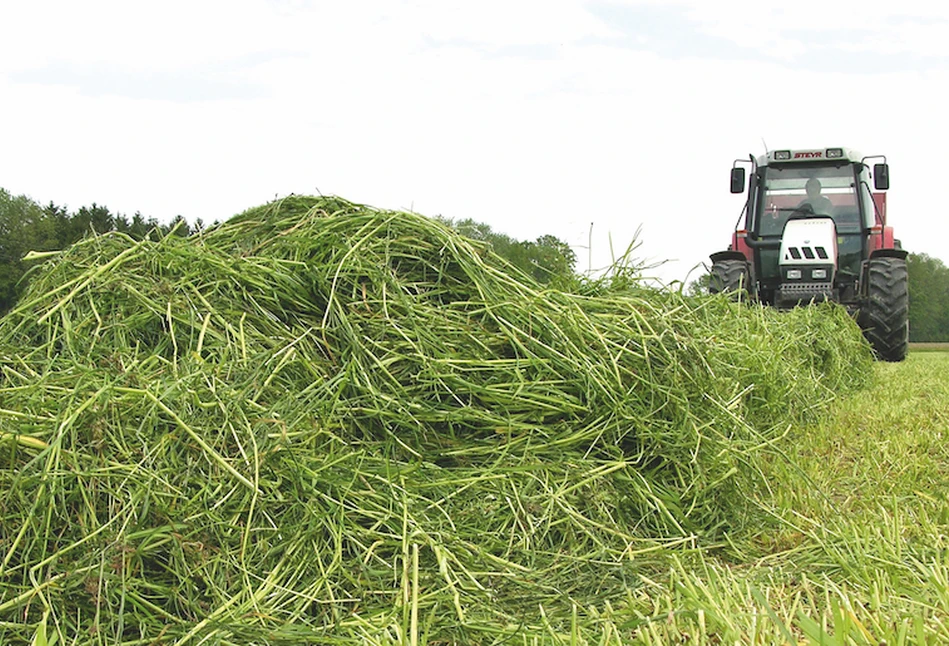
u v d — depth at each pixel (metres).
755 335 5.68
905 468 3.72
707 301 4.89
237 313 3.16
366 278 3.45
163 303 3.07
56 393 2.56
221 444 2.46
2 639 2.00
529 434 3.11
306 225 3.71
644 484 3.13
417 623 2.06
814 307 7.95
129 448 2.37
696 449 3.22
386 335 3.21
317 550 2.38
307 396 2.87
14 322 3.10
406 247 3.61
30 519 2.10
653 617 2.11
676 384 3.39
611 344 3.40
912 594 2.29
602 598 2.39
